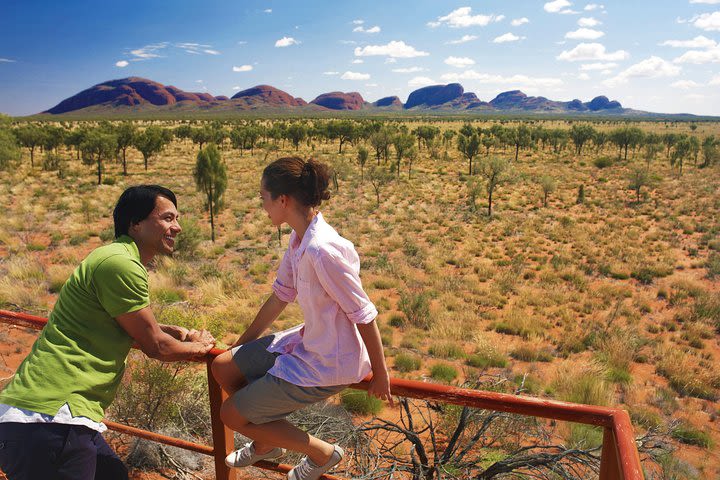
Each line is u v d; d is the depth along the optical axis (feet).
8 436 5.56
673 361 37.01
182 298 45.57
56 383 5.71
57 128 212.23
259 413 5.40
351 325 5.26
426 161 209.05
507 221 96.48
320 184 5.22
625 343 40.04
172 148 267.80
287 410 5.36
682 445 25.46
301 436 5.73
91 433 5.89
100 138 150.51
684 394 33.09
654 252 76.48
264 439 5.68
